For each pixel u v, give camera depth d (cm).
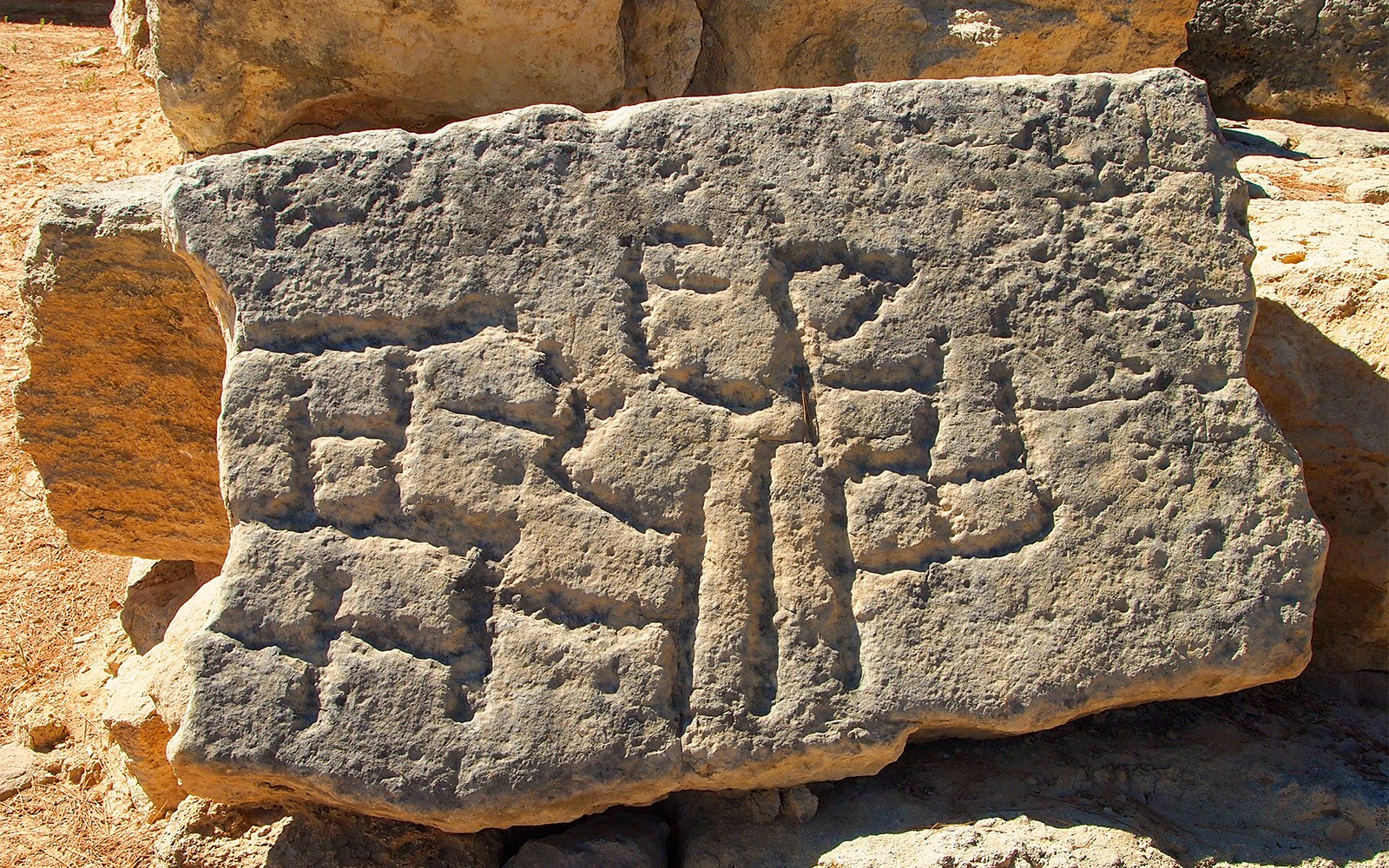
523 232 214
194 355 264
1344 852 208
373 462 208
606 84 336
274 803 223
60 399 268
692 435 210
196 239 213
